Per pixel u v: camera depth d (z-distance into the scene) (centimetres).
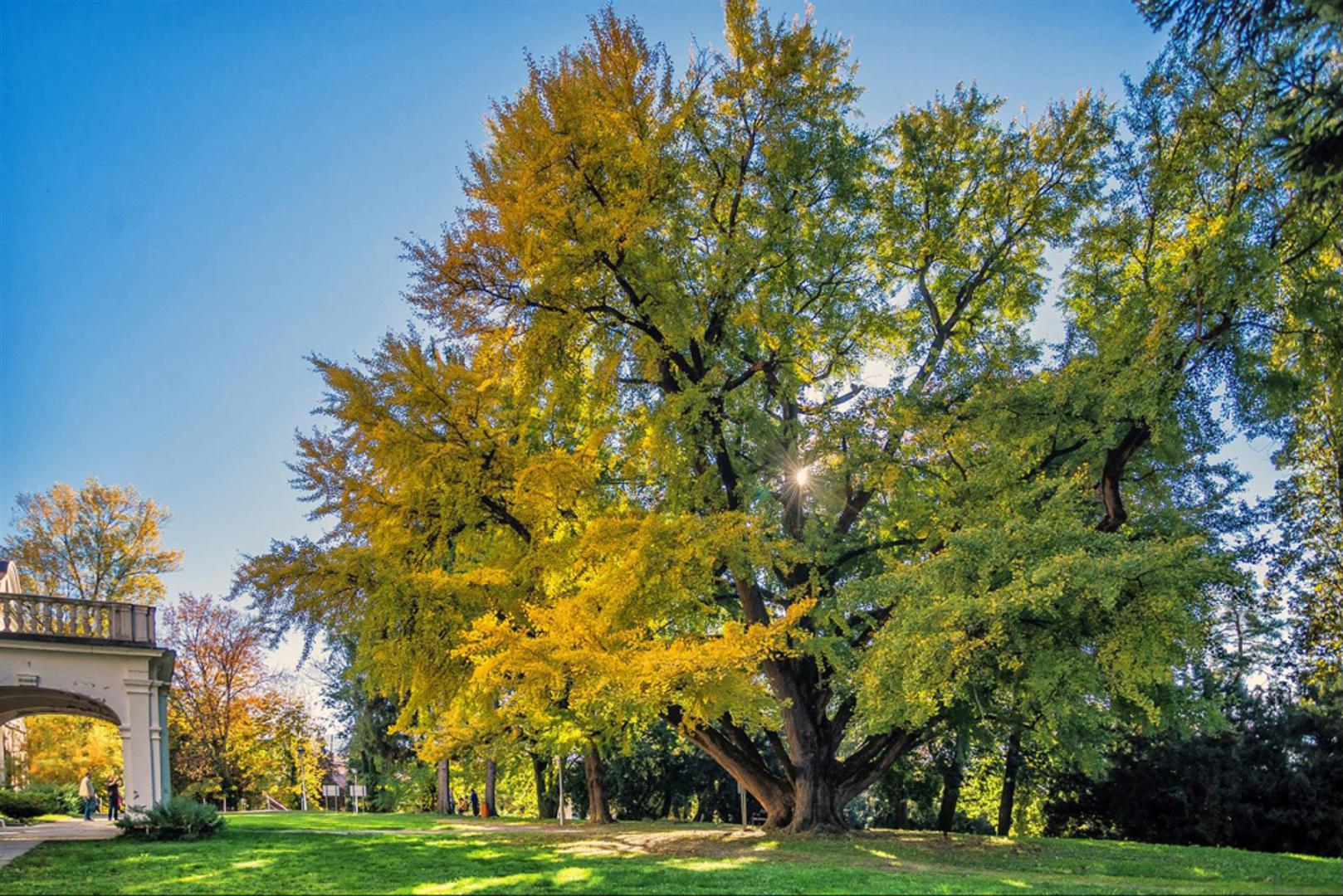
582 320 1697
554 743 2531
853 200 2044
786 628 1513
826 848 1614
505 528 1780
